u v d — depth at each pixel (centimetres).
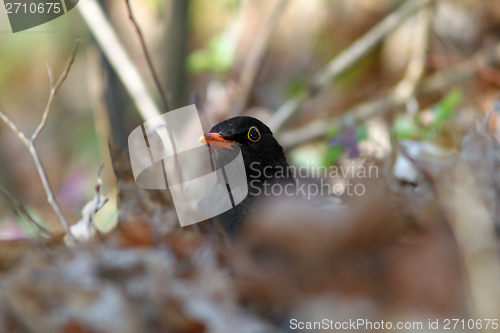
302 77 1973
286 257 564
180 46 1641
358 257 556
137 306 538
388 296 536
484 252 559
